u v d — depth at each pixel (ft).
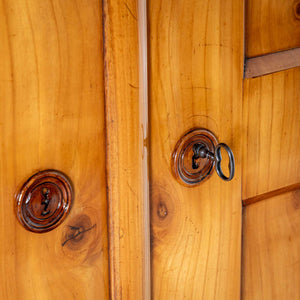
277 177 2.09
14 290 1.52
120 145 1.64
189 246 1.91
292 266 2.26
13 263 1.50
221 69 1.81
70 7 1.46
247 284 2.14
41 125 1.47
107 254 1.74
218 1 1.74
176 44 1.68
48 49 1.44
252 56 1.89
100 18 1.53
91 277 1.71
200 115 1.80
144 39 1.60
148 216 1.75
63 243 1.61
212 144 1.84
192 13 1.69
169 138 1.75
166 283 1.89
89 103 1.57
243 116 1.91
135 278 1.78
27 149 1.46
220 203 1.95
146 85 1.64
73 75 1.51
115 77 1.58
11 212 1.46
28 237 1.52
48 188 1.52
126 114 1.62
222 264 2.03
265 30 1.90
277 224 2.15
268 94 1.96
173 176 1.80
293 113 2.06
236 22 1.80
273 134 2.02
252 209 2.06
